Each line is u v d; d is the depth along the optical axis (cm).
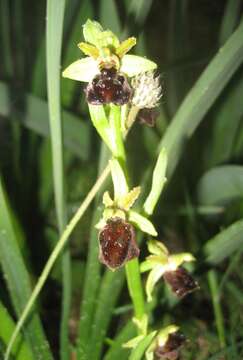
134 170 29
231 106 26
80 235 28
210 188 24
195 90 17
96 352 18
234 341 20
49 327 23
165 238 28
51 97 15
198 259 18
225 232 17
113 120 14
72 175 31
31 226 27
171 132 18
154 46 43
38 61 25
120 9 30
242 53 17
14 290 17
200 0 50
